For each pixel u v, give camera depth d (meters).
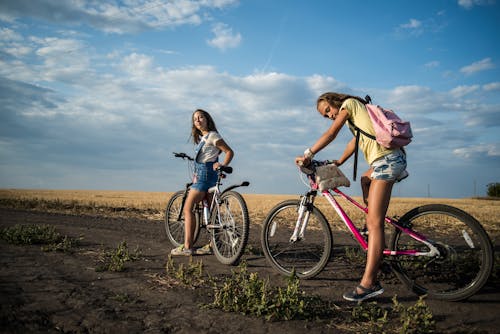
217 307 3.07
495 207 24.62
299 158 3.84
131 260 4.72
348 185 3.98
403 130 3.24
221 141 5.06
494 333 2.68
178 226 6.06
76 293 3.31
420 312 2.78
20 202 13.34
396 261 3.71
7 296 3.13
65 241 5.46
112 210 12.79
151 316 2.85
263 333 2.62
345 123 3.67
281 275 4.23
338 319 2.91
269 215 4.44
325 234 4.04
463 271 3.90
